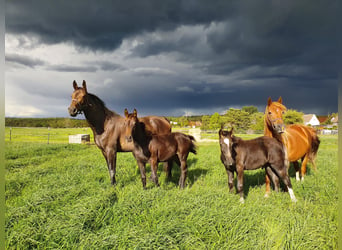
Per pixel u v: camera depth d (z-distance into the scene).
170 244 3.07
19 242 3.01
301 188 5.76
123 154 11.88
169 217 3.63
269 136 6.14
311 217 4.02
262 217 3.86
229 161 4.68
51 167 8.12
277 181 5.64
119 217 3.67
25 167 8.41
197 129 26.30
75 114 5.87
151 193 4.61
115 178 6.74
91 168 7.90
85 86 5.95
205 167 8.59
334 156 11.82
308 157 7.03
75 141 20.59
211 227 3.42
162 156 5.76
